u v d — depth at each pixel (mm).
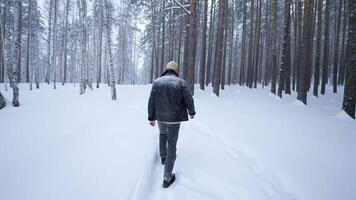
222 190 3805
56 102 13906
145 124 7883
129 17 43031
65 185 3527
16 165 4164
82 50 21031
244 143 5934
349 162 4883
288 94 23156
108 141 5770
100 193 3346
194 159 5027
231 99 18312
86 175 3889
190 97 4105
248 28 38750
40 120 7930
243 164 4773
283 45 19797
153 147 5480
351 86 10875
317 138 6715
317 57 23594
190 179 4172
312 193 3678
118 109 11305
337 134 7371
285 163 4770
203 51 22641
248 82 30844
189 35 17953
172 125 4066
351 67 10867
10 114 9023
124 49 48375
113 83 16078
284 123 8805
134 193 3420
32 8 31766
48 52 28594
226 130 7289
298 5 22250
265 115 10820
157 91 4141
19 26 11469
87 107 11711
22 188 3387
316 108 15875
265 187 3912
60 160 4473
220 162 4863
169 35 32188
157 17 30250
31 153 4758
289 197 3617
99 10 29672
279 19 35719
